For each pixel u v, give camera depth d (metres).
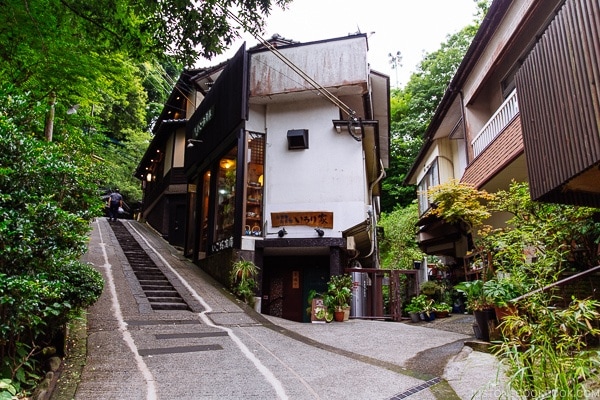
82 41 6.80
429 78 26.58
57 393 4.04
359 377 5.04
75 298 4.92
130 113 27.53
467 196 8.89
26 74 6.59
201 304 9.27
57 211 4.12
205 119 14.13
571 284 6.30
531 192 5.85
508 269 6.95
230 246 11.49
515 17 8.84
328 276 12.35
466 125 11.71
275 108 12.34
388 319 11.08
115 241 16.25
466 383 4.70
